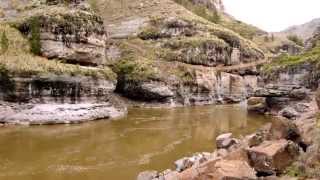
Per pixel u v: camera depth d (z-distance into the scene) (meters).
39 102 66.69
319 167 20.81
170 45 123.81
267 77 83.94
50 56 74.25
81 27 78.06
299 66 76.38
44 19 75.25
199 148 48.66
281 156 22.94
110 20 142.50
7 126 61.69
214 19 187.12
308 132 28.48
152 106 102.12
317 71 72.12
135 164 40.62
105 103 78.19
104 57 85.31
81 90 71.75
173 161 41.94
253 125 68.38
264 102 91.12
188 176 23.67
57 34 75.06
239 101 124.25
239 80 125.88
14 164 40.06
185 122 72.25
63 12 77.56
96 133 58.62
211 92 117.06
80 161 41.84
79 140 52.97
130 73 105.56
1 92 64.62
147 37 131.88
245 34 194.12
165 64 113.38
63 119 67.00
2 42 70.25
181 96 109.31
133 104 102.25
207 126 67.38
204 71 117.00
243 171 21.36
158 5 146.50
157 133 59.66
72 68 71.69
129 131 61.09
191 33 131.75
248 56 139.25
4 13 82.75
